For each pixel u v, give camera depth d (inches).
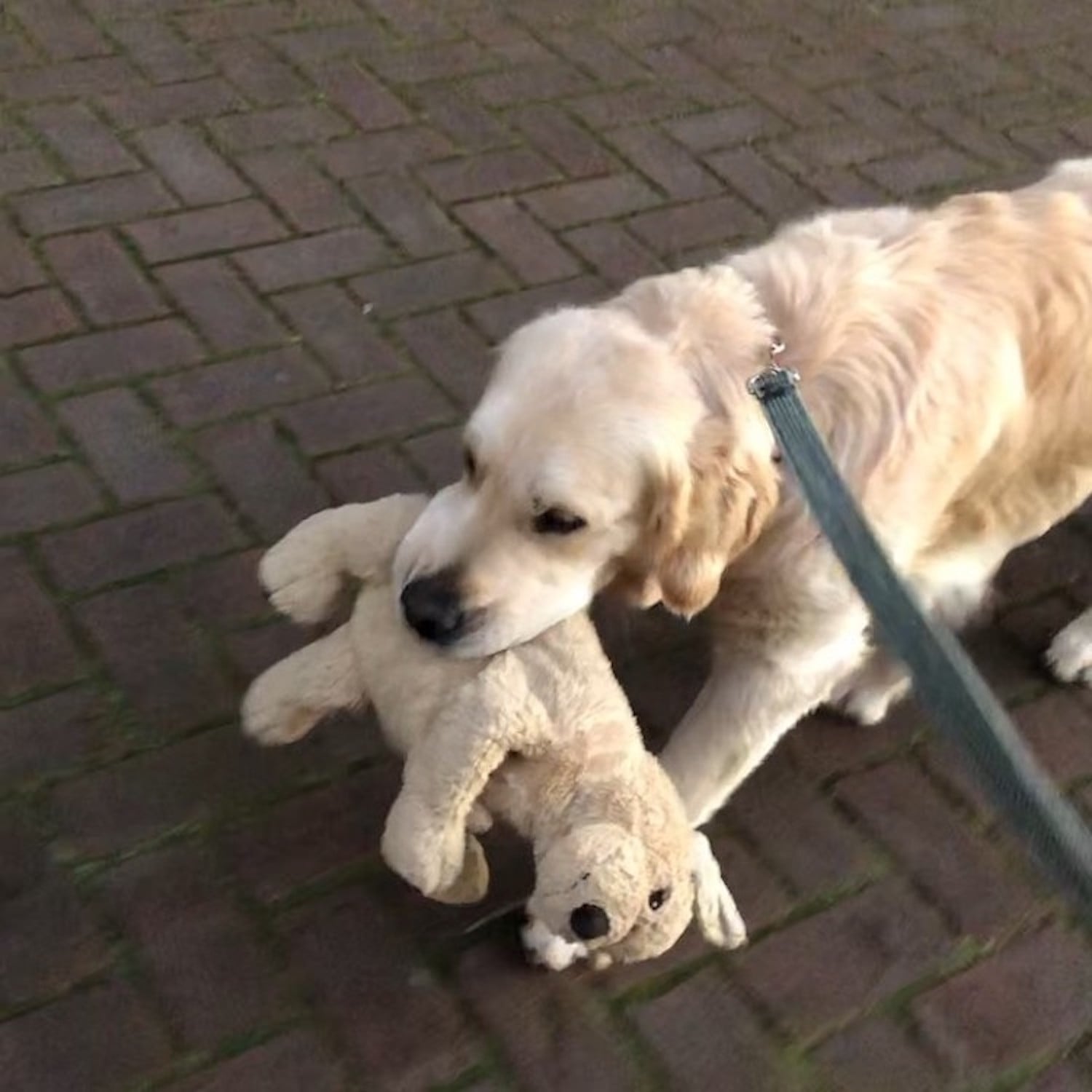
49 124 70.7
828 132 80.8
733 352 36.8
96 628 48.6
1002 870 47.4
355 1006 40.8
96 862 42.6
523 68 81.5
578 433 34.7
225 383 58.7
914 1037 42.8
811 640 41.4
